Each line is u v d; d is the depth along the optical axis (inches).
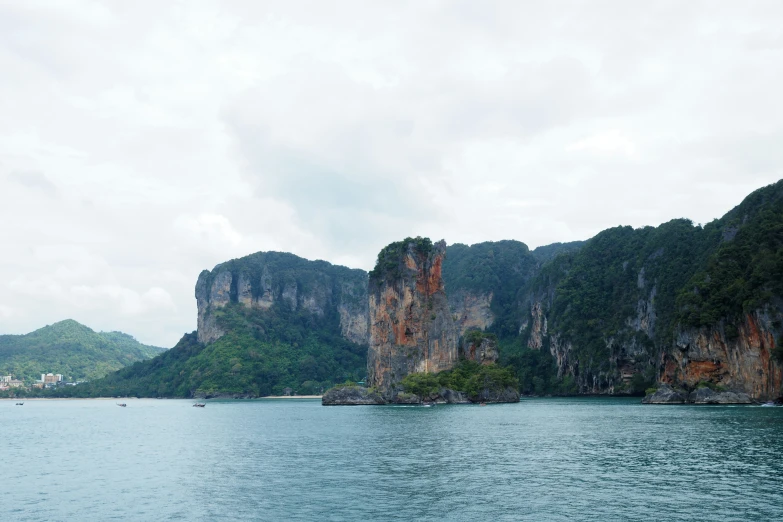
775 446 2487.7
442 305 7711.6
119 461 2564.0
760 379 5324.8
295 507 1619.1
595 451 2490.2
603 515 1475.1
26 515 1606.8
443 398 6993.1
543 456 2393.0
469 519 1467.8
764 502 1560.0
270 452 2689.5
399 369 7504.9
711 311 5856.3
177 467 2336.4
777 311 5177.2
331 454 2568.9
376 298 7869.1
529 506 1574.8
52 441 3494.1
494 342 7741.1
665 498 1622.8
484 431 3412.9
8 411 7711.6
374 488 1825.8
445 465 2214.6
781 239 5905.5
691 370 6008.9
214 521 1505.9
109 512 1621.6
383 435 3287.4
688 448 2490.2
